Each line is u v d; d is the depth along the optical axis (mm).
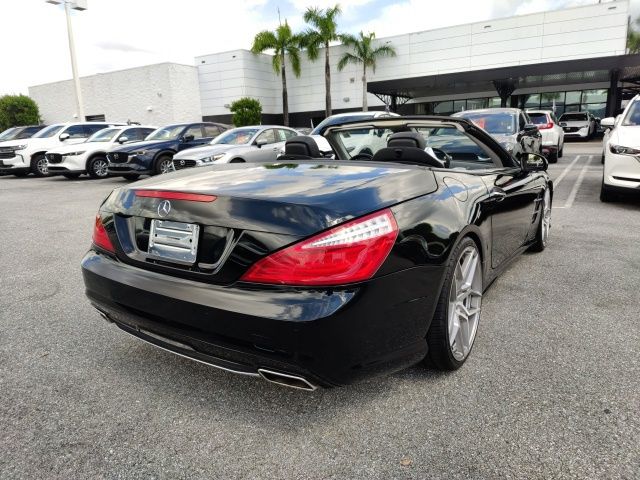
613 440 1844
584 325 2887
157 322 1982
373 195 1916
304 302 1681
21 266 4520
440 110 31672
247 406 2150
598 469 1697
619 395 2137
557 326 2881
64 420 2064
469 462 1758
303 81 34094
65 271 4324
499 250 3023
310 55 30484
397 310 1885
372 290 1771
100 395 2256
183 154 9734
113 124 16250
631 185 6449
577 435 1880
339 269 1708
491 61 28500
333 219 1740
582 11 25984
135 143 11953
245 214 1808
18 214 7562
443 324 2152
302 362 1696
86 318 3195
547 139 12734
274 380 1817
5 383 2369
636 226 5469
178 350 2000
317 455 1822
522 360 2482
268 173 2336
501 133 7715
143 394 2260
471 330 2557
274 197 1840
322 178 2133
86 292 2359
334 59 32594
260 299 1725
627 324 2883
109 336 2902
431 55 29906
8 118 36031
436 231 2057
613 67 22203
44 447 1889
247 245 1776
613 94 24328
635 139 6539
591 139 24719
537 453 1789
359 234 1758
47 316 3238
